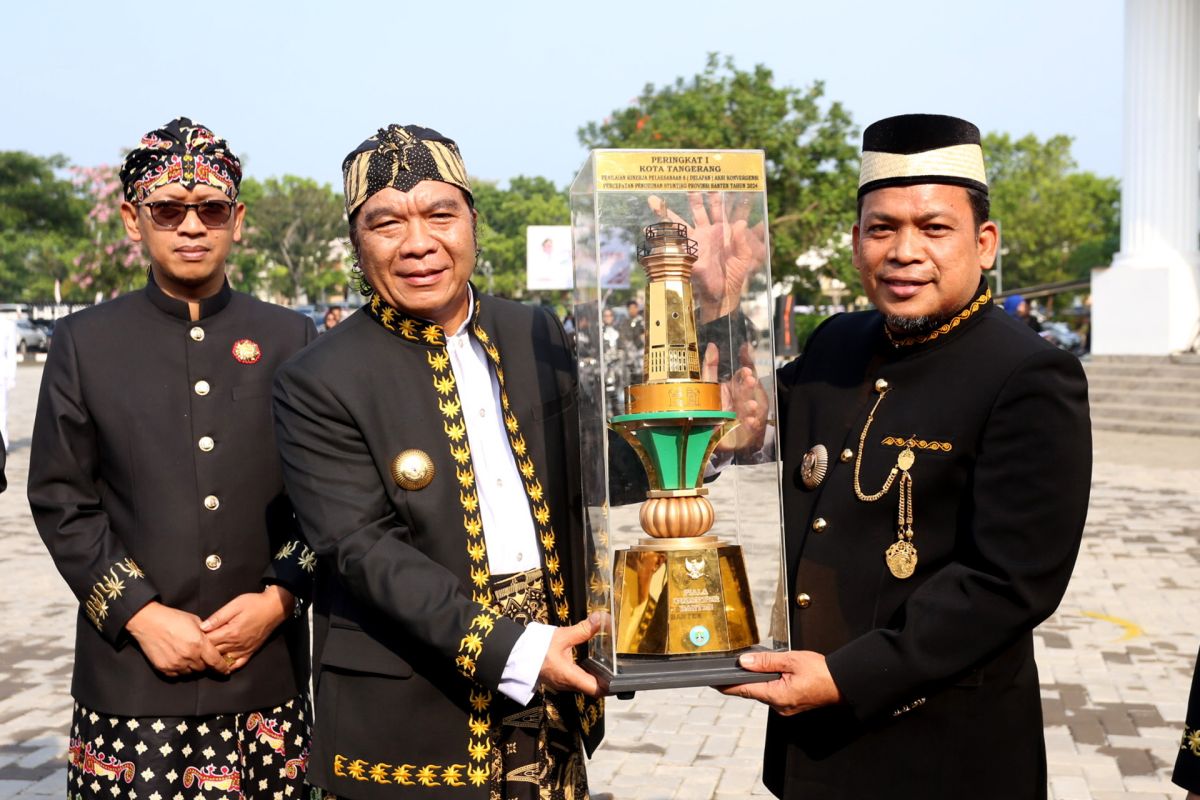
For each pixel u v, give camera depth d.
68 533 3.01
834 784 2.52
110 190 43.22
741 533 2.54
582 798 2.80
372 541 2.46
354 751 2.55
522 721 2.60
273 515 3.17
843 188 23.69
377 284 2.58
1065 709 5.48
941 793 2.44
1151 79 18.42
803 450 2.76
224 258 3.21
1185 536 9.77
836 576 2.56
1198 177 18.66
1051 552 2.33
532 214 83.88
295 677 3.21
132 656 3.01
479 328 2.71
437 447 2.57
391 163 2.52
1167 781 4.61
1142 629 6.89
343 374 2.55
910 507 2.48
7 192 41.12
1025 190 68.00
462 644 2.38
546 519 2.65
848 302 36.62
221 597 3.09
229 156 3.17
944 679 2.36
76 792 3.12
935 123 2.43
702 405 2.42
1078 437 2.36
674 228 2.46
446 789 2.53
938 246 2.44
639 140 24.41
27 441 17.17
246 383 3.18
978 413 2.44
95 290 44.59
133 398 3.09
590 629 2.42
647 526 2.46
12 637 6.91
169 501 3.06
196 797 3.05
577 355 2.59
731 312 2.52
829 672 2.36
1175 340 18.19
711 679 2.36
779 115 23.95
